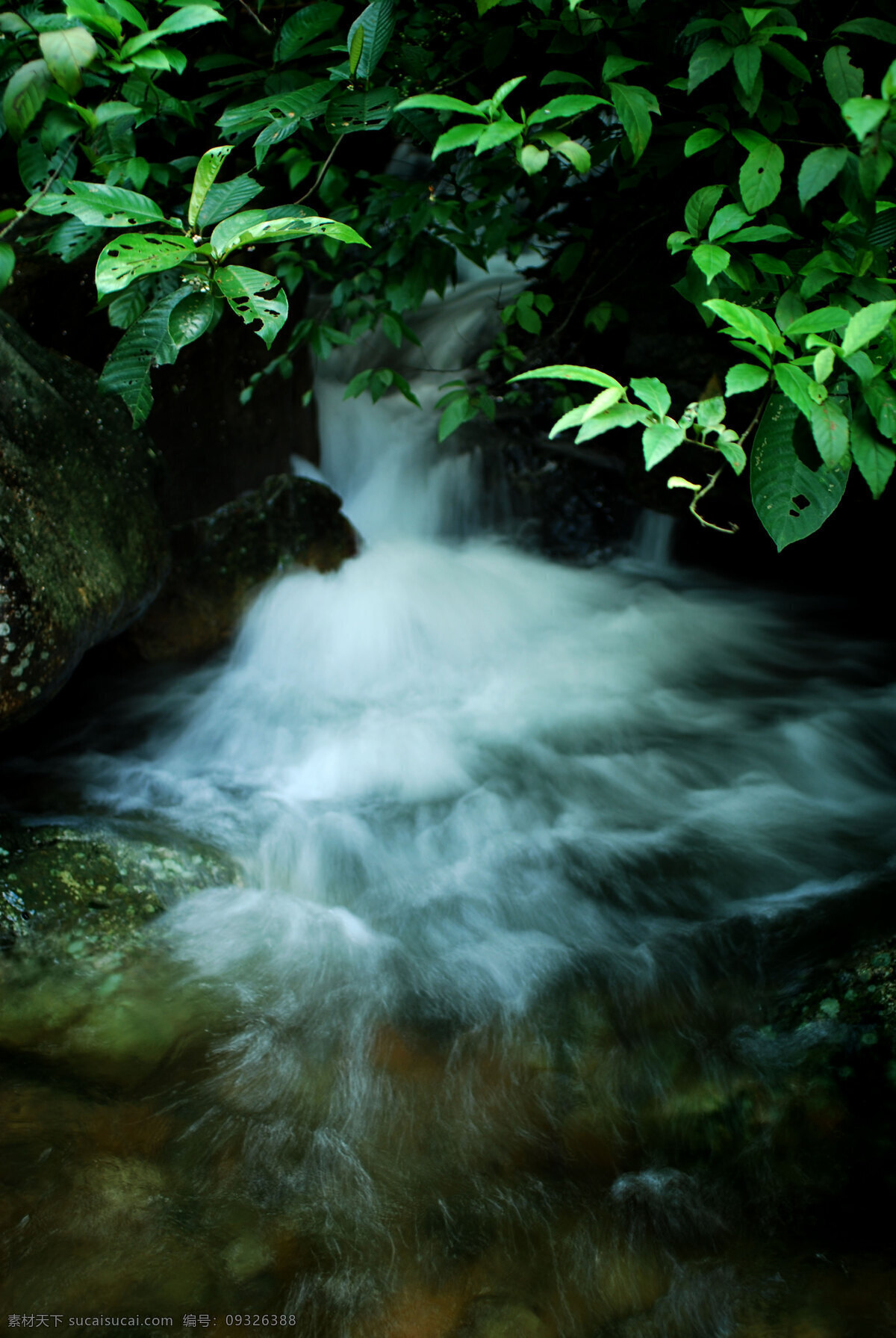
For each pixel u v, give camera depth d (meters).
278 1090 2.51
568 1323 1.95
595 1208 2.20
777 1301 1.96
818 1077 2.44
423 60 2.58
